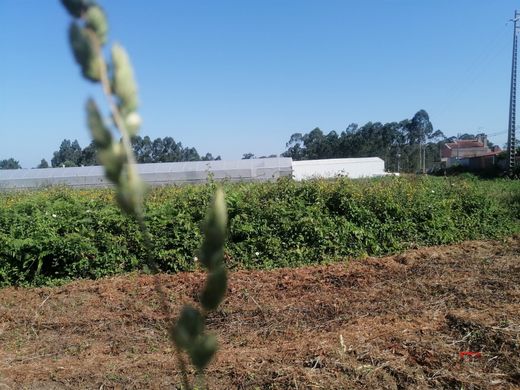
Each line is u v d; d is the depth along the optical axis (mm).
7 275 8617
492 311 5836
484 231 11555
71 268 8875
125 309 6871
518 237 11055
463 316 5613
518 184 23031
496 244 10391
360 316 6160
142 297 7328
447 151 92188
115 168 707
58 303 7164
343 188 11477
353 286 7520
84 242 8898
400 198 11547
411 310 6246
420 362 4660
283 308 6586
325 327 5883
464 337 5094
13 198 14703
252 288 7496
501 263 8531
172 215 9750
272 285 7641
